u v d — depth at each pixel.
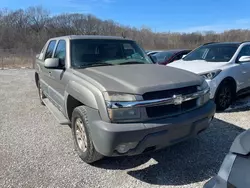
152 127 2.58
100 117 2.66
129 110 2.57
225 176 1.84
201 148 3.55
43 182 2.76
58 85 4.00
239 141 1.94
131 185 2.72
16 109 5.84
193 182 2.75
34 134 4.19
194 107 2.99
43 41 40.59
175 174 2.92
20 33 42.62
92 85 2.86
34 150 3.56
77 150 3.33
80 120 3.13
